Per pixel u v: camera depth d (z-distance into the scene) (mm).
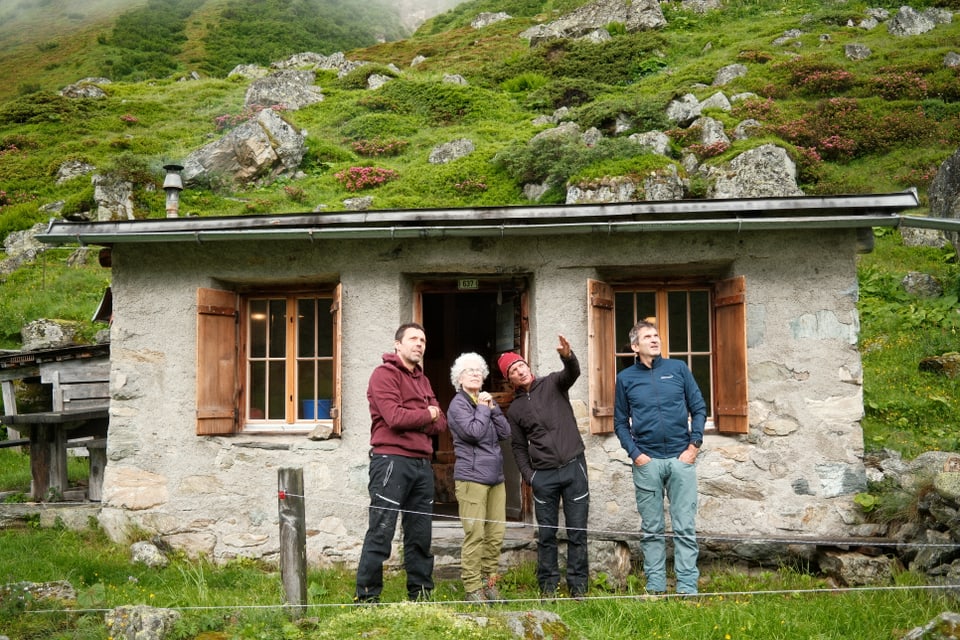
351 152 24203
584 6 38938
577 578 5195
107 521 6578
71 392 9211
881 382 10125
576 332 6281
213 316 6496
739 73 26656
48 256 18828
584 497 5281
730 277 6242
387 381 4770
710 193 18297
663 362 5324
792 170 18688
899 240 15531
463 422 4953
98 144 26281
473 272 6410
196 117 30609
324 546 6316
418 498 4840
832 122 21703
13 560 6023
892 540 5613
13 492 8641
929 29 29016
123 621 4141
